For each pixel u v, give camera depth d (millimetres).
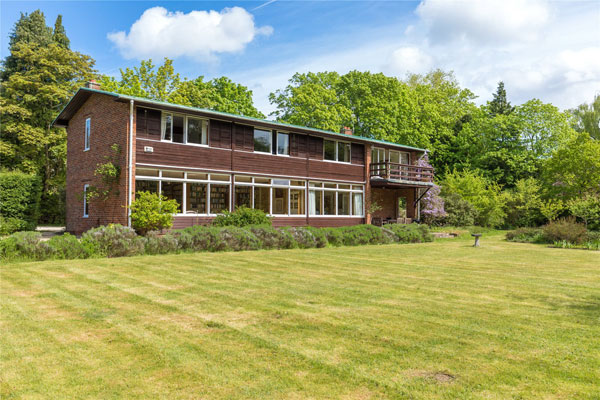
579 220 26547
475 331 5523
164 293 7703
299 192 24562
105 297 7352
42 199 34188
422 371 4211
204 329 5520
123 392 3744
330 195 26234
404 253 15742
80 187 22109
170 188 19359
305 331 5449
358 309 6617
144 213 16828
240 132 21812
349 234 19531
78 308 6574
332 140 26312
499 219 35906
